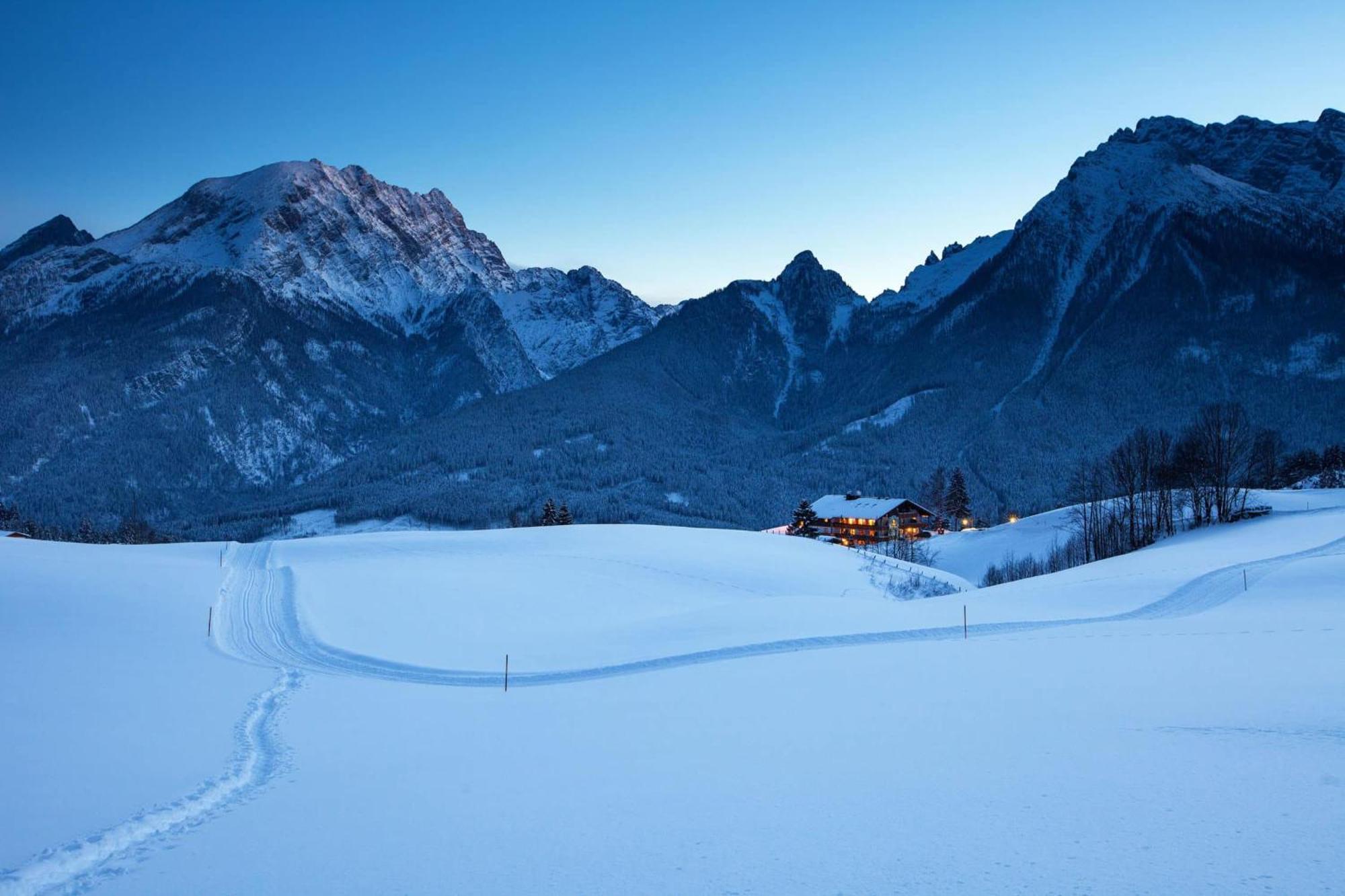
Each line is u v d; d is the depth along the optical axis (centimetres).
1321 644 2377
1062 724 1516
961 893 781
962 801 1077
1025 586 5100
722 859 926
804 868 877
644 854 962
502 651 3466
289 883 952
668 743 1625
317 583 4881
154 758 1650
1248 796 1011
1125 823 940
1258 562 4938
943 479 18300
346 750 1736
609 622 4266
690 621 3912
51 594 3994
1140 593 4272
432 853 1025
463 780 1413
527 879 909
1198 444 8294
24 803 1323
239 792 1414
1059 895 756
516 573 5634
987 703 1797
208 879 984
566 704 2266
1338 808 947
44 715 1973
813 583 6169
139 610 3853
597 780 1355
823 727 1659
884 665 2542
